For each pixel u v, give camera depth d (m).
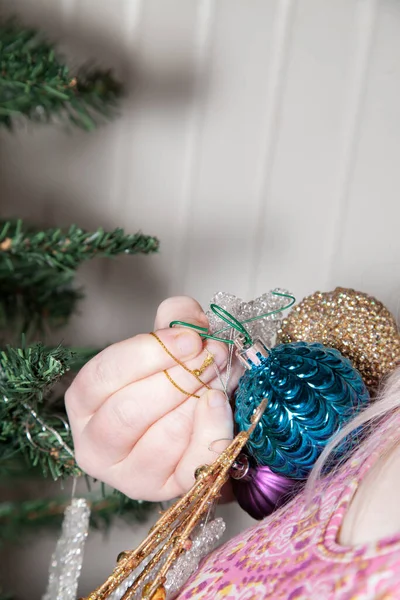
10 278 0.82
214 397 0.55
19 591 1.05
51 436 0.66
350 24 1.09
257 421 0.52
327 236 1.14
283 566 0.47
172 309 0.58
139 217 1.05
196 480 0.53
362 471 0.48
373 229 1.16
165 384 0.55
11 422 0.66
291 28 1.07
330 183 1.13
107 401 0.56
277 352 0.53
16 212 0.98
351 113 1.12
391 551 0.43
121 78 1.00
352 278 1.16
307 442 0.52
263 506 0.56
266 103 1.08
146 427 0.56
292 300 0.59
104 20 0.98
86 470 0.58
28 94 0.75
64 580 0.61
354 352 0.57
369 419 0.52
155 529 0.52
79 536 0.61
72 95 0.77
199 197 1.08
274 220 1.12
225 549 0.53
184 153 1.06
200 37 1.03
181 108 1.04
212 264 1.10
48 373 0.58
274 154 1.10
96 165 1.01
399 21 1.11
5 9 0.91
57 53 0.89
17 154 0.97
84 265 1.03
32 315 0.82
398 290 1.13
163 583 0.52
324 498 0.49
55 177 0.99
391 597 0.42
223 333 0.57
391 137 1.14
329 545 0.45
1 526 0.80
